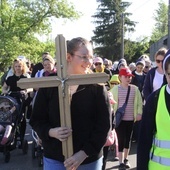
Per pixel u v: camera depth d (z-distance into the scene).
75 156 2.73
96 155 2.87
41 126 2.87
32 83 2.73
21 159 6.91
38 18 32.81
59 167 2.86
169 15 17.91
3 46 30.09
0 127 6.56
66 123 2.73
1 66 30.97
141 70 9.07
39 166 6.45
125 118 6.07
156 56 6.13
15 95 7.06
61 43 2.73
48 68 7.38
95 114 2.84
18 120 6.78
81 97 2.79
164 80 5.30
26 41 32.28
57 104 2.82
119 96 6.08
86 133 2.80
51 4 32.66
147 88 6.23
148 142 2.68
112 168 6.31
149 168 2.69
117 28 57.38
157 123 2.60
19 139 7.23
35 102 2.95
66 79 2.71
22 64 7.24
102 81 2.72
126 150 6.23
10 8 33.00
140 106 6.08
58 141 2.81
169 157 2.56
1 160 6.84
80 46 2.82
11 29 32.12
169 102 2.56
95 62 8.34
